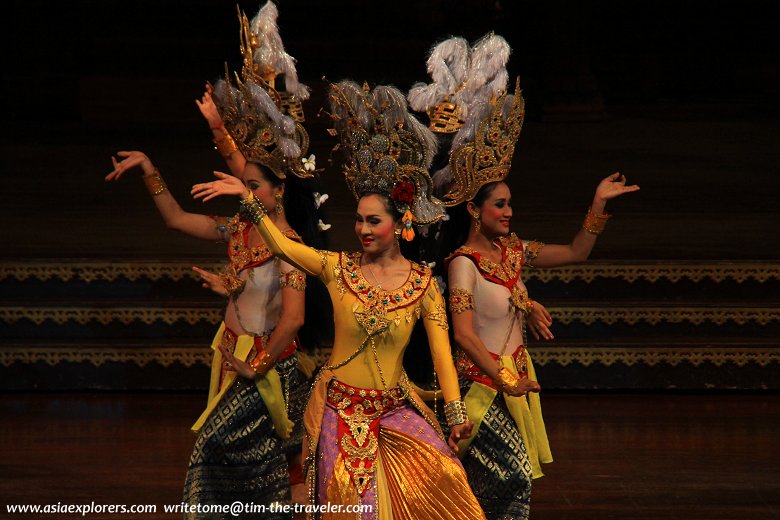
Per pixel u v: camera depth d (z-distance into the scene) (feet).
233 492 25.91
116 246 46.55
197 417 37.29
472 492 25.34
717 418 37.81
